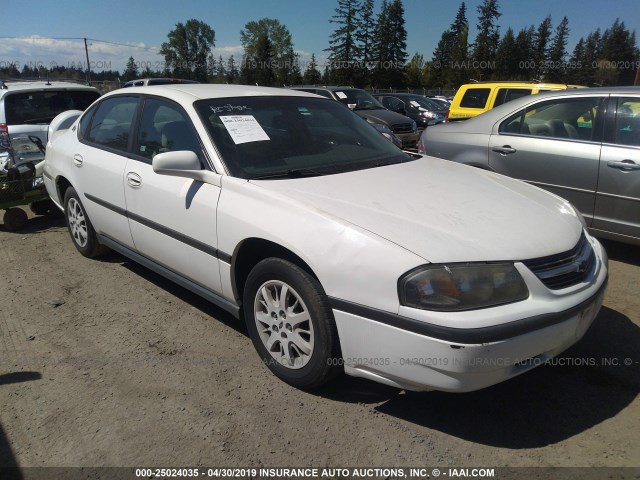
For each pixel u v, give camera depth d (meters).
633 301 3.90
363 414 2.62
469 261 2.26
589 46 79.69
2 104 6.92
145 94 3.87
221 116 3.35
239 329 3.52
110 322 3.62
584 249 2.73
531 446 2.40
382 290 2.30
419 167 3.51
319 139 3.57
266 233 2.70
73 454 2.37
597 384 2.88
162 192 3.38
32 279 4.41
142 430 2.52
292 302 2.77
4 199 5.69
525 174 5.07
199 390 2.83
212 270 3.14
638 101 4.42
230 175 3.03
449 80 59.03
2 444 2.44
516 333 2.20
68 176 4.57
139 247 3.83
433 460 2.32
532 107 5.12
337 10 60.19
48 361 3.13
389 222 2.49
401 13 61.06
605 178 4.48
